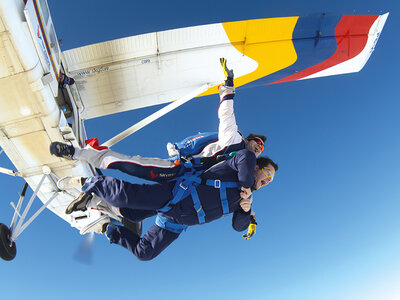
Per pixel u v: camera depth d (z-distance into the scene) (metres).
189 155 2.81
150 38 5.14
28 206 4.16
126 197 2.42
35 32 3.30
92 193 2.55
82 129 5.53
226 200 2.67
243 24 5.29
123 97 5.73
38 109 3.79
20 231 3.88
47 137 4.15
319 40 5.71
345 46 5.95
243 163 2.58
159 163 2.61
